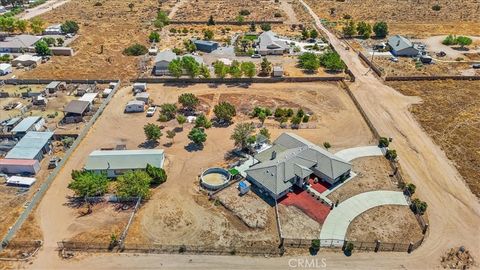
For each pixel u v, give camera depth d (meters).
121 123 90.69
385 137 85.25
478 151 80.38
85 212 64.44
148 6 194.88
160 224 62.00
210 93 105.12
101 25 163.12
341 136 85.62
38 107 96.56
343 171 70.44
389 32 153.12
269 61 125.12
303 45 139.88
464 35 148.38
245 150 79.88
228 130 87.50
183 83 111.06
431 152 80.19
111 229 60.97
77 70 118.50
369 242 58.12
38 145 77.62
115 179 72.25
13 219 62.91
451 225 62.28
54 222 62.38
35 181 71.56
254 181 70.12
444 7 185.62
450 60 126.25
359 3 198.00
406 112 95.62
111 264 55.19
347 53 133.25
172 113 92.38
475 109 96.38
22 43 134.12
